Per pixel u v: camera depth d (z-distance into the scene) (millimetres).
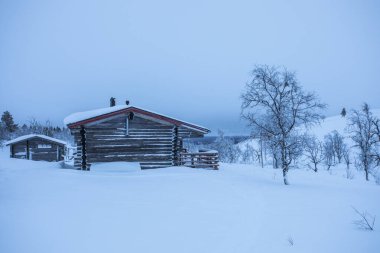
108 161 19156
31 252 5949
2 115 75500
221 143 55000
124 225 7754
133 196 11203
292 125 15484
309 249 5965
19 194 10977
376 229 7094
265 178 18266
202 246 6379
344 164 57188
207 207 9648
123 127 19609
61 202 9992
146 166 19875
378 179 31719
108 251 6094
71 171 17234
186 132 21234
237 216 8586
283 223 7832
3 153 41656
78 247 6270
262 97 15781
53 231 7176
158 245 6441
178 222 8039
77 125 18422
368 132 36531
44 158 32125
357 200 10828
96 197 10898
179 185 13703
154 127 20219
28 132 67375
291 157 15672
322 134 89250
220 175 17578
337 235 6746
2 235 6773
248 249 6145
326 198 11195
